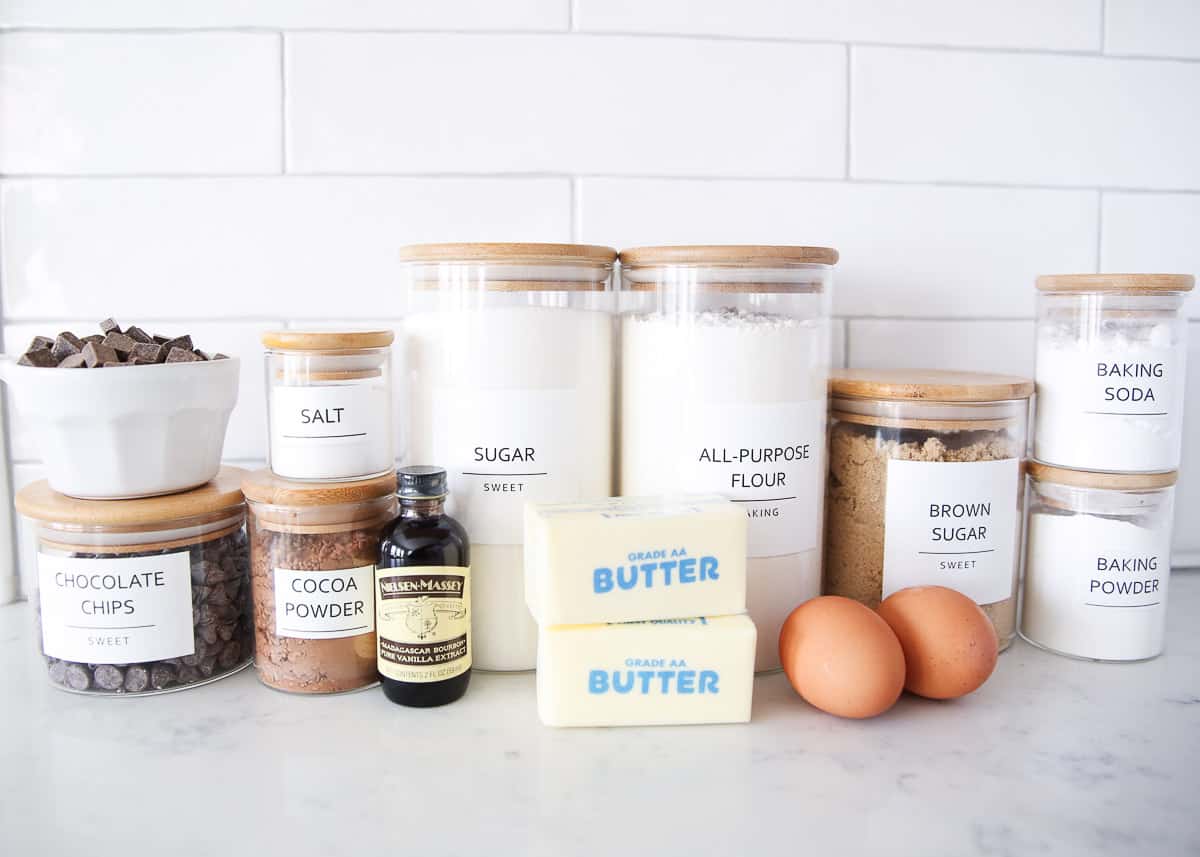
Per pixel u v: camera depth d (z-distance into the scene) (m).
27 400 0.61
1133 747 0.58
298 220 0.81
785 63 0.83
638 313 0.69
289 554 0.64
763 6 0.82
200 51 0.79
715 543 0.60
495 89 0.81
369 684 0.66
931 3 0.83
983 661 0.61
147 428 0.63
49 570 0.64
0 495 0.82
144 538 0.64
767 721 0.61
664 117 0.82
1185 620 0.81
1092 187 0.87
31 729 0.60
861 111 0.84
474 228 0.82
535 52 0.81
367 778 0.54
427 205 0.82
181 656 0.65
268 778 0.54
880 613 0.65
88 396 0.60
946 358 0.88
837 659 0.59
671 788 0.53
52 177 0.79
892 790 0.53
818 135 0.84
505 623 0.68
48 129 0.78
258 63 0.79
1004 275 0.87
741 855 0.47
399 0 0.79
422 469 0.62
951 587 0.69
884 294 0.86
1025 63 0.85
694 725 0.61
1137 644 0.71
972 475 0.68
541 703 0.61
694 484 0.66
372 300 0.82
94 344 0.63
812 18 0.82
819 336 0.68
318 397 0.63
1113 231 0.88
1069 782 0.54
